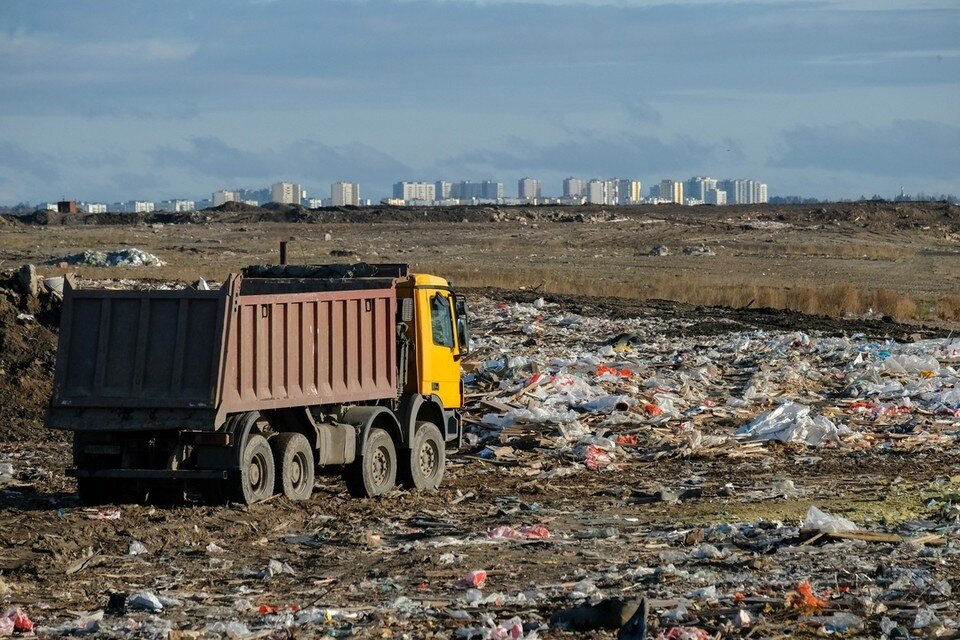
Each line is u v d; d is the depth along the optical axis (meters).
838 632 36.66
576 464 79.69
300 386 60.97
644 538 53.94
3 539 50.66
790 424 90.00
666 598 40.88
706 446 86.00
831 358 127.00
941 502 64.25
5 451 80.81
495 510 62.59
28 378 97.88
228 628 36.38
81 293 57.97
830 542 51.75
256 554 49.97
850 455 84.25
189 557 49.12
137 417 57.03
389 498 64.88
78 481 59.84
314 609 39.19
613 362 118.62
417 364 69.06
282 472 60.56
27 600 41.41
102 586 43.66
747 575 44.97
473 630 36.00
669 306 183.25
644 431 89.81
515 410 92.00
